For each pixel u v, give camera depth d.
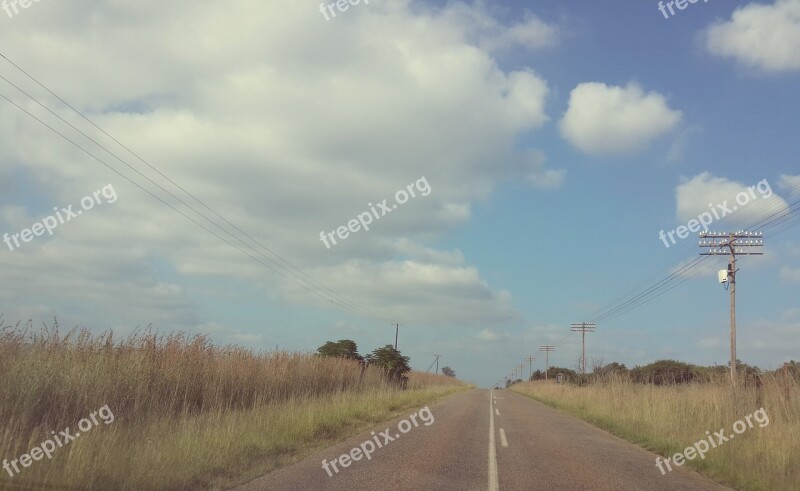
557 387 54.59
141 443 10.09
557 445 15.79
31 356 10.91
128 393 12.90
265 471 10.31
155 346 15.52
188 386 15.72
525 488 9.84
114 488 7.95
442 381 88.81
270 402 18.42
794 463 11.35
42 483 7.58
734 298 31.00
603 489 9.95
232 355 19.77
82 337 12.91
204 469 9.72
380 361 51.59
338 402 21.25
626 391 26.67
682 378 27.36
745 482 10.80
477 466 11.81
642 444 16.73
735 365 30.12
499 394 61.03
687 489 10.27
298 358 26.16
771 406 15.41
